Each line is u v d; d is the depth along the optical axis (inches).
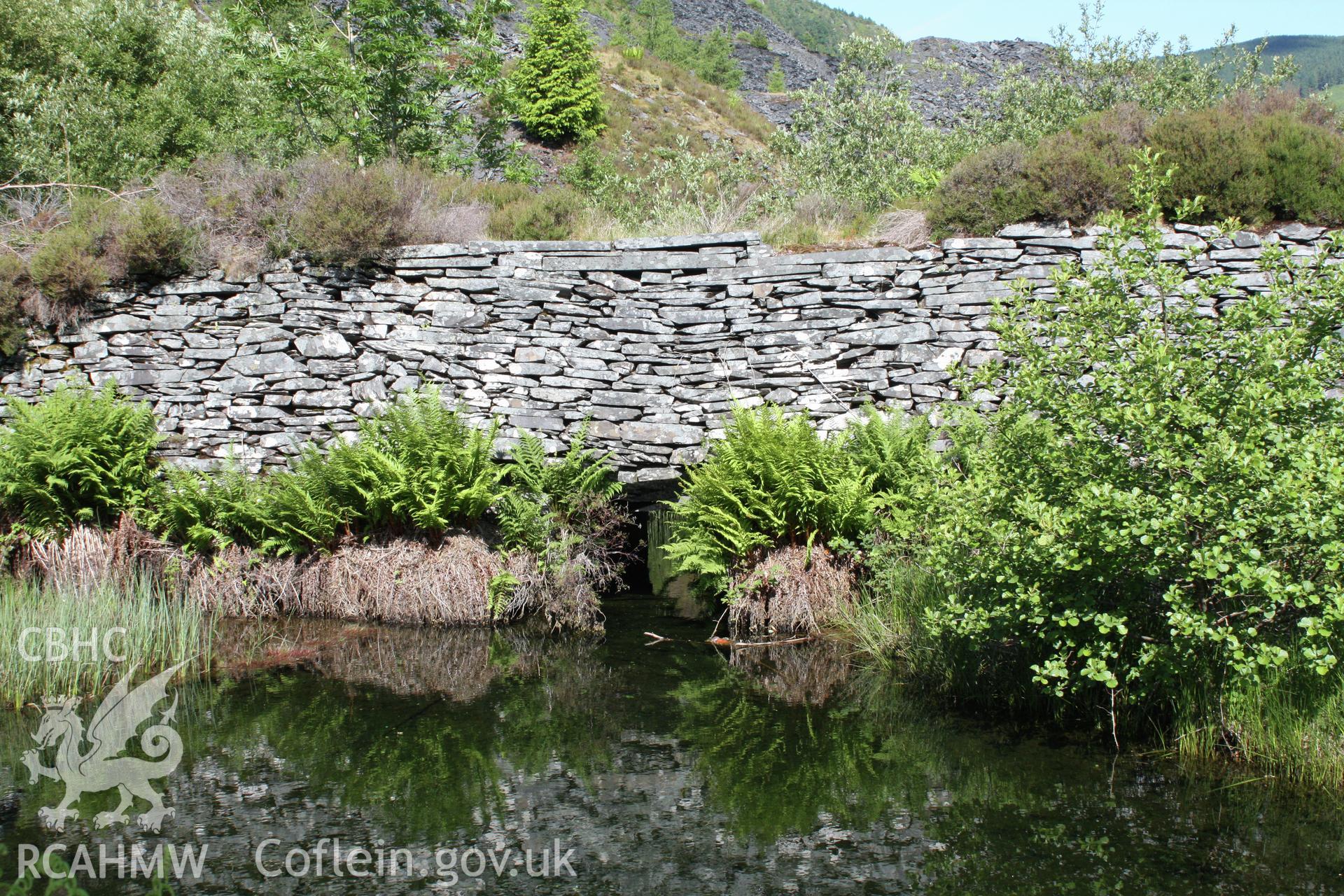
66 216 364.5
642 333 314.3
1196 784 170.7
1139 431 173.5
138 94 569.9
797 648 261.4
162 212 320.8
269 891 139.6
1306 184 279.6
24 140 482.0
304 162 342.6
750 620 275.1
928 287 299.9
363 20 482.6
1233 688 178.2
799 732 203.2
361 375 318.3
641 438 313.1
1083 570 179.2
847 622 264.2
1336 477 145.9
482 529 303.4
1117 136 303.4
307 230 313.4
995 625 197.3
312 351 319.0
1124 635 174.2
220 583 296.0
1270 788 168.2
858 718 210.5
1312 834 151.6
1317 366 169.0
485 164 550.9
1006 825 158.2
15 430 295.7
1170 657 175.6
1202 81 443.8
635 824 162.7
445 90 516.1
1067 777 175.8
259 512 292.7
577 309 315.0
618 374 314.8
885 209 376.8
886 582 257.8
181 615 255.6
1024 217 295.7
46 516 300.2
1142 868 142.5
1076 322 193.3
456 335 317.4
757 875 144.3
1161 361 170.2
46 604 255.9
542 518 293.3
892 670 240.4
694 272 313.1
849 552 274.7
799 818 164.2
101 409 303.3
